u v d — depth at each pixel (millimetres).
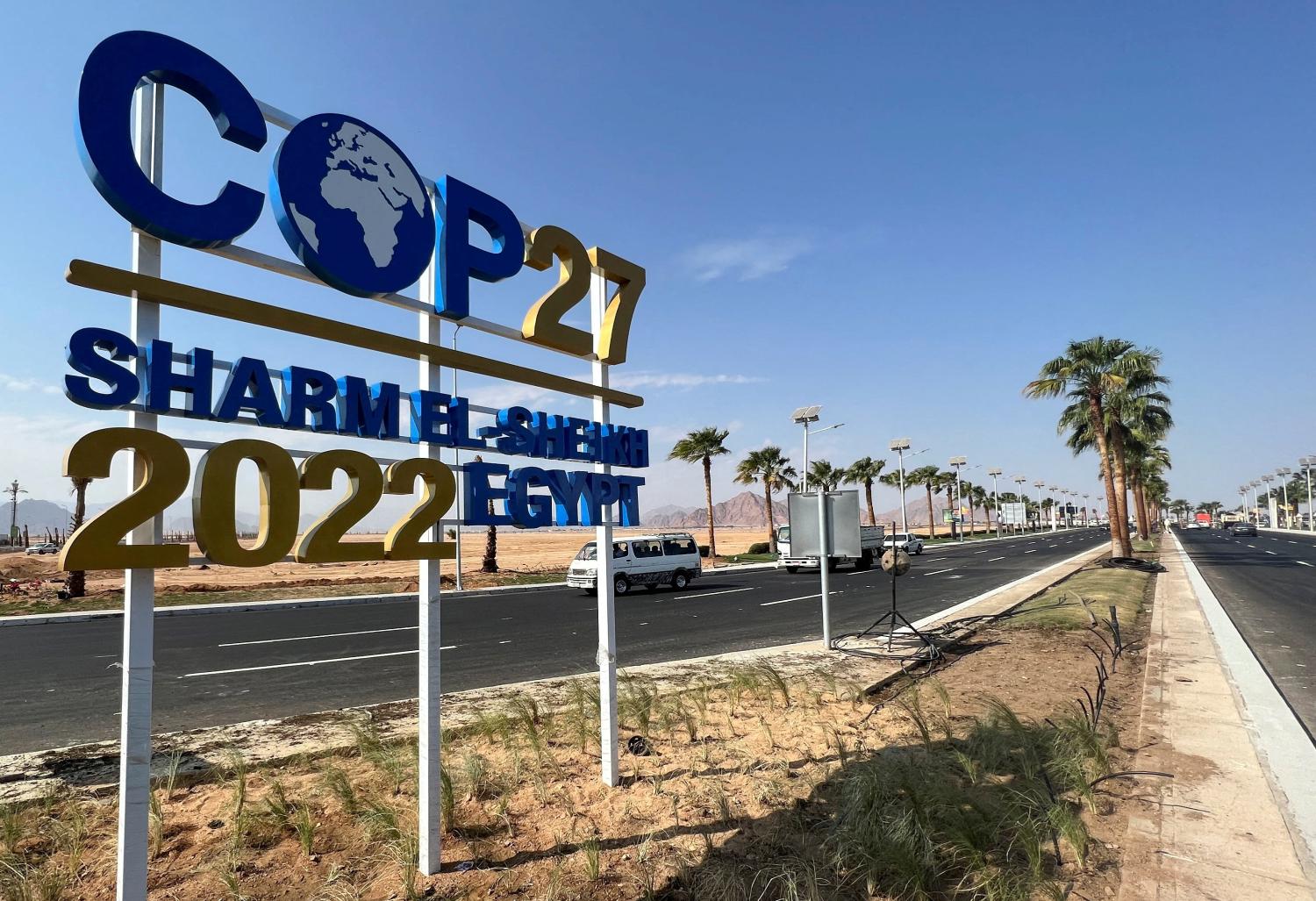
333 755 6098
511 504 4801
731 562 42844
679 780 5465
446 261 4578
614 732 5434
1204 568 28609
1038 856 3855
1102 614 13922
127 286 3033
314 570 39250
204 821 4750
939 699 7871
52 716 8273
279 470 3490
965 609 16281
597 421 5922
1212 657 10148
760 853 4199
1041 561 35812
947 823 4195
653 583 25281
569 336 5562
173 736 6723
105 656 12516
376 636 14398
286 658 11805
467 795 5109
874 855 3930
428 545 4172
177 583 31000
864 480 67875
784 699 7891
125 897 3012
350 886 3887
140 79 3227
